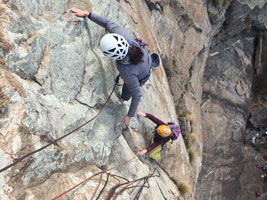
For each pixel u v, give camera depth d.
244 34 11.93
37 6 2.20
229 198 9.83
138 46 2.39
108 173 3.07
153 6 5.80
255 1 9.45
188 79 7.61
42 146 2.09
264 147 11.91
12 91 1.88
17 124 1.88
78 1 2.76
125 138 3.79
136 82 2.43
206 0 8.10
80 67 2.71
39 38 2.15
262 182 11.20
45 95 2.25
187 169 6.46
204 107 10.26
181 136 6.56
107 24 2.53
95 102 2.95
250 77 12.04
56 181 2.33
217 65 11.08
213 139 10.02
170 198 4.46
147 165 4.22
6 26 1.88
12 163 1.80
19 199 1.86
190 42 7.32
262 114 12.08
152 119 4.04
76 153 2.56
